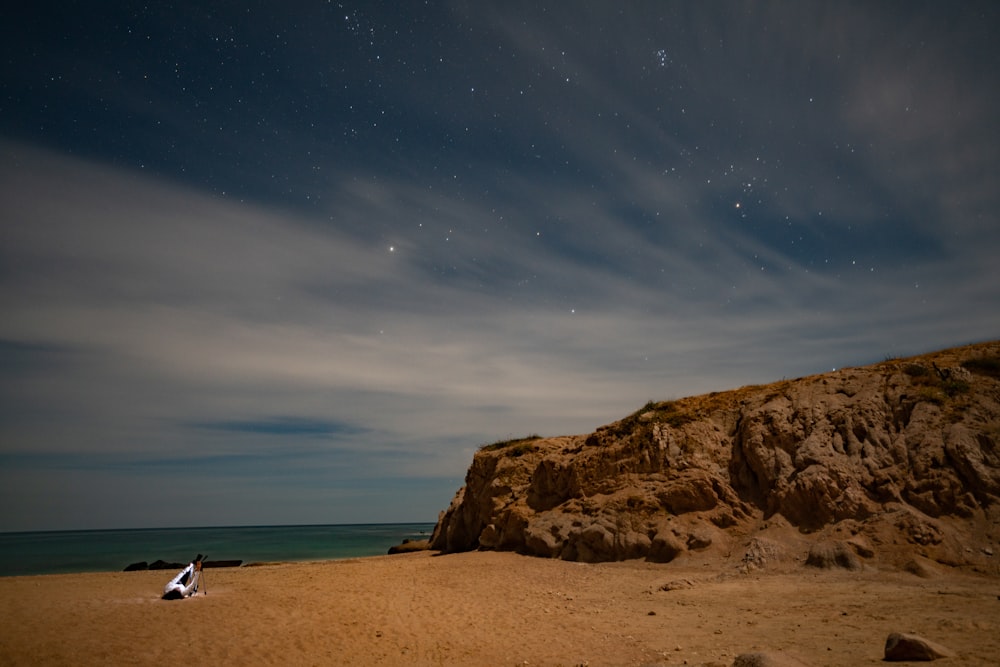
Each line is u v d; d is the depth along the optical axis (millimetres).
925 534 13914
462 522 29672
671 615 10852
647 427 22656
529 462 27375
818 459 17453
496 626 10656
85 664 8188
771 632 8820
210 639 9602
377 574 18609
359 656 8820
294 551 50719
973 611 9141
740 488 19344
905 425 17344
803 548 15391
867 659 6758
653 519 19078
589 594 13875
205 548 57125
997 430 15453
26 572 33031
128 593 14391
